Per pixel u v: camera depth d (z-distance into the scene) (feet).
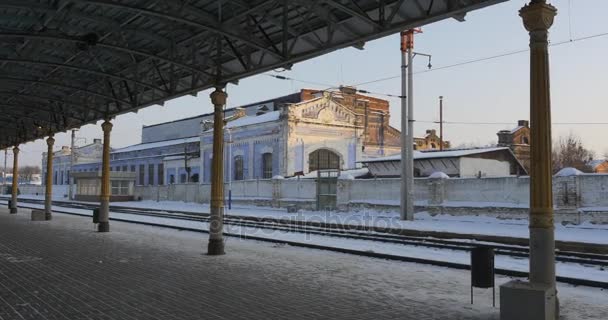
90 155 260.01
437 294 27.78
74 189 234.38
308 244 49.37
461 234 58.59
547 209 22.35
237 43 43.65
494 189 77.92
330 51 36.17
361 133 151.12
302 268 36.65
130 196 182.70
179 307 24.48
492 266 24.94
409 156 80.74
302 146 137.69
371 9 33.47
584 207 65.92
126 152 215.10
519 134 162.71
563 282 31.76
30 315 22.76
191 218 89.56
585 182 66.13
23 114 78.69
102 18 39.29
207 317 22.66
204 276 33.09
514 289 21.42
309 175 127.34
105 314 23.06
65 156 266.36
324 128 142.41
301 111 137.90
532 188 22.67
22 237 57.26
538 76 22.57
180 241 54.08
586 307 24.88
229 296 27.02
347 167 146.72
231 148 153.58
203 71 43.62
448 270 35.88
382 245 51.70
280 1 36.42
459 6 27.81
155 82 56.18
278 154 136.77
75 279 31.65
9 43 45.06
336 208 104.37
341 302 25.72
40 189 278.46
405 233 65.72
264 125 141.59
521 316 21.16
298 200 114.93
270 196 123.75
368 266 37.65
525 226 68.74
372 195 98.53
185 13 36.70
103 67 50.19
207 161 162.61
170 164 186.70
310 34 38.55
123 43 41.34
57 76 57.00
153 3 36.01
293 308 24.39
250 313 23.40
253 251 46.19
